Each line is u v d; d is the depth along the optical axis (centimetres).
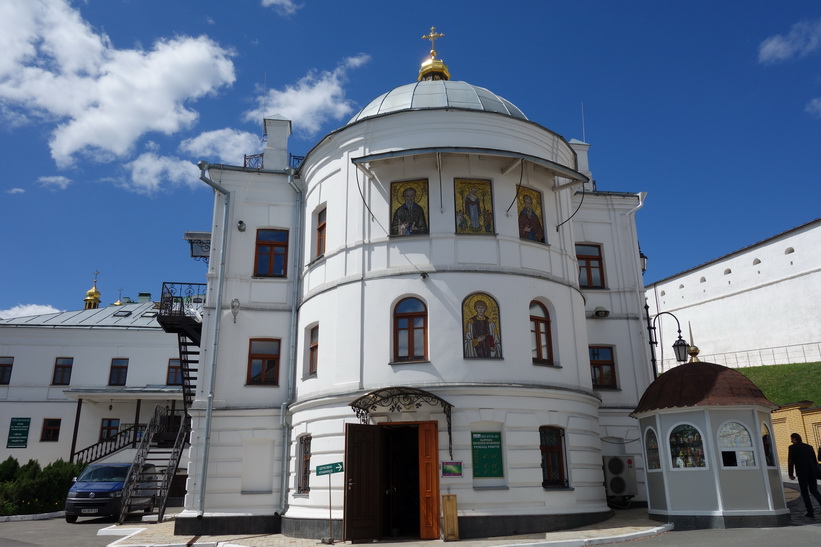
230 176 2438
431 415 1798
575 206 2641
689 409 1717
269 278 2364
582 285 2572
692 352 1883
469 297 1911
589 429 1975
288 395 2239
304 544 1728
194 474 2141
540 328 2003
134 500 2591
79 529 2216
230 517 2078
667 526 1664
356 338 1950
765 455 1673
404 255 1961
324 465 1755
